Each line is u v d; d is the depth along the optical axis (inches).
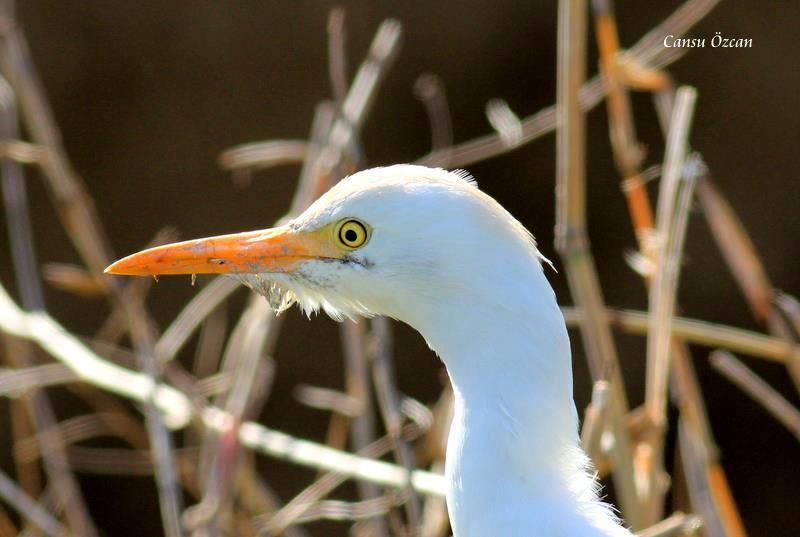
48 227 514.3
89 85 523.8
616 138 273.4
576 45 226.7
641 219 265.7
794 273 509.7
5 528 383.2
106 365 295.6
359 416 275.6
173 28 519.5
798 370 262.8
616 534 171.6
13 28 307.7
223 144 526.9
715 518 240.5
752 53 494.0
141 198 531.2
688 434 248.8
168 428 281.9
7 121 307.1
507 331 165.6
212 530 246.5
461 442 171.0
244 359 263.9
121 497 530.3
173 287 519.5
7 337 323.0
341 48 278.5
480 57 514.3
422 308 171.5
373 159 524.4
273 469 514.6
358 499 478.3
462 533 172.6
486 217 165.6
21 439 374.6
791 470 519.2
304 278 180.4
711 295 513.7
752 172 506.3
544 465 168.2
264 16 514.6
